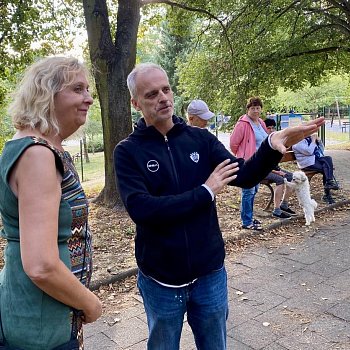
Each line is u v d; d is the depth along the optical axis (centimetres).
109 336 296
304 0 1138
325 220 582
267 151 176
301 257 441
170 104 183
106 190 680
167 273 180
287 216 582
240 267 420
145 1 716
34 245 115
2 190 124
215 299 188
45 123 130
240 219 583
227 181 174
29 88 131
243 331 295
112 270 404
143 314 327
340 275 389
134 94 186
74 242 137
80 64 141
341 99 2967
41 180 119
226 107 1278
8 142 127
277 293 355
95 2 637
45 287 118
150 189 179
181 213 170
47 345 126
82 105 138
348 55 1370
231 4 1170
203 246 181
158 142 184
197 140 190
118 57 648
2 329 129
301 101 2783
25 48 941
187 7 877
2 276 133
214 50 1262
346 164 1104
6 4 795
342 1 1181
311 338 282
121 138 660
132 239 511
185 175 182
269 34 1251
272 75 1231
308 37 1257
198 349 201
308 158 657
